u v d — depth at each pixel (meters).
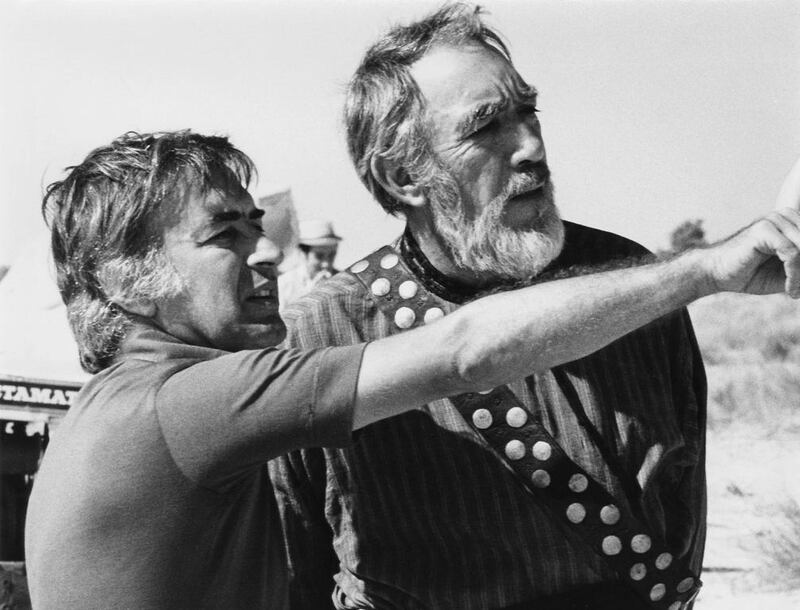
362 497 2.07
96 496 1.69
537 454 1.99
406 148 2.01
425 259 2.08
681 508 2.11
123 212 1.79
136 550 1.68
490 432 1.99
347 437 1.67
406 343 1.66
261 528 1.84
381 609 2.10
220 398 1.67
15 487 5.12
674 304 1.60
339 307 2.09
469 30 2.06
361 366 1.66
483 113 1.98
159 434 1.69
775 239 1.52
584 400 2.02
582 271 2.06
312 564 2.18
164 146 1.83
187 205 1.81
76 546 1.70
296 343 2.09
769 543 4.86
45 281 5.32
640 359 2.07
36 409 5.22
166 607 1.70
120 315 1.83
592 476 2.00
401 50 2.05
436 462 2.03
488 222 1.99
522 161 1.99
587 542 2.00
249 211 1.87
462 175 2.00
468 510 2.02
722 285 1.58
